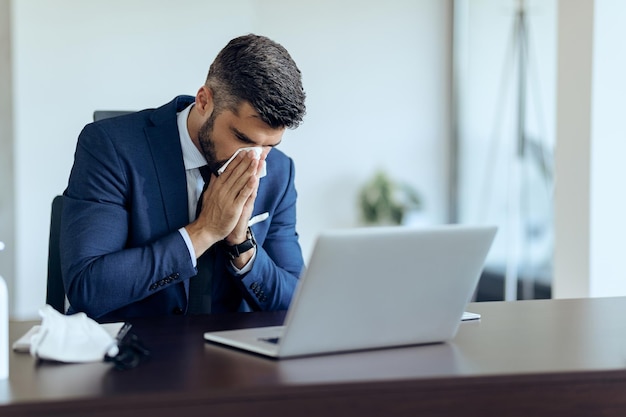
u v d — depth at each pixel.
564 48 4.44
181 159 2.28
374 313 1.68
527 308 2.28
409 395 1.47
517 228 5.63
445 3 6.21
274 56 2.09
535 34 5.41
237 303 2.38
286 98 2.07
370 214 6.18
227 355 1.66
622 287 4.40
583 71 4.35
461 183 6.16
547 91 5.32
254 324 2.01
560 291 4.54
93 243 2.15
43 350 1.59
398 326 1.72
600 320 2.09
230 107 2.09
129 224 2.26
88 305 2.10
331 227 6.17
